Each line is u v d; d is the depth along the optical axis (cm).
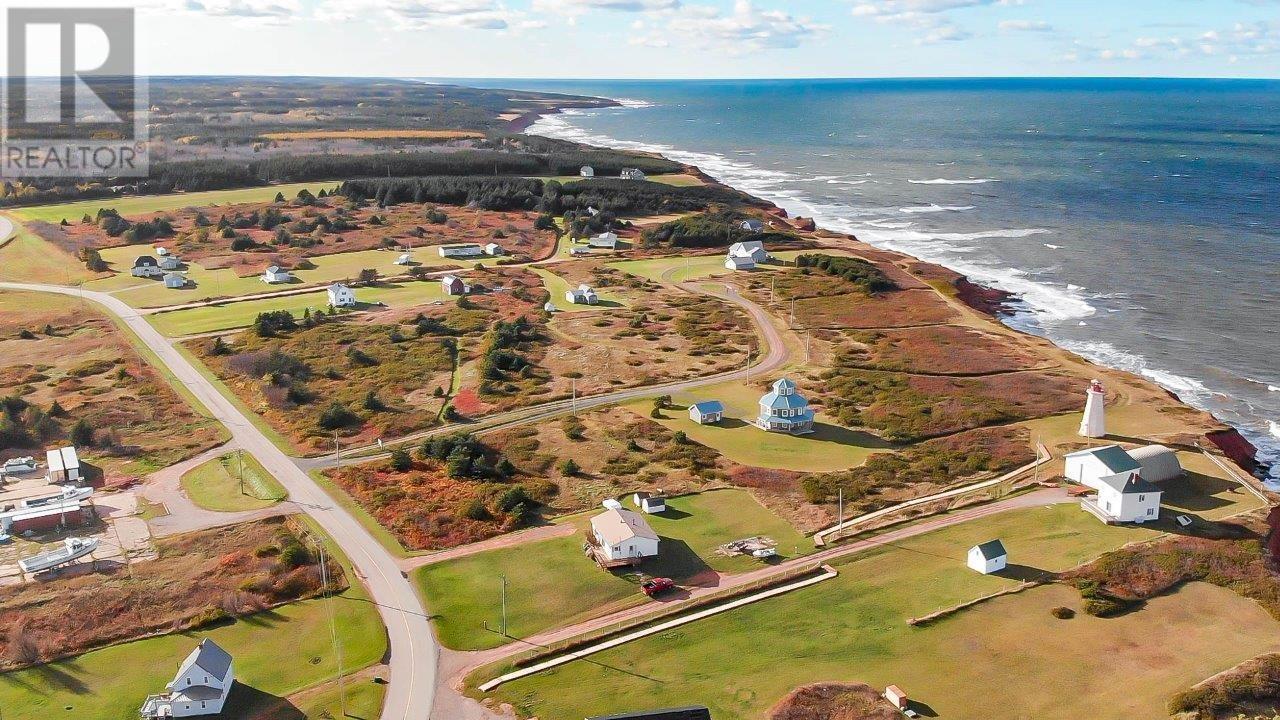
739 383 12412
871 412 11275
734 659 6606
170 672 6506
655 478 9562
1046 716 5959
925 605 7244
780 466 9825
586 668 6531
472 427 11012
